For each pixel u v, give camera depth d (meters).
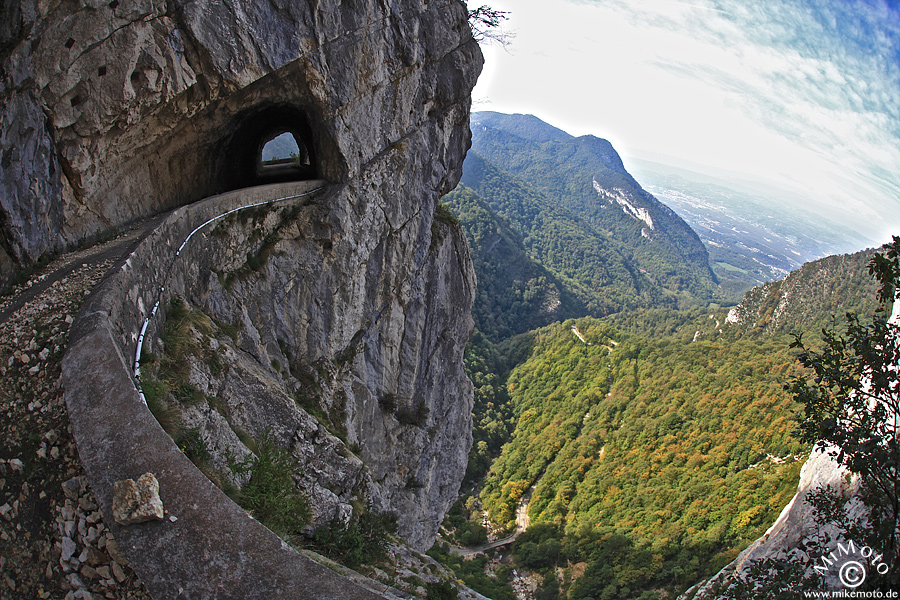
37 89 8.62
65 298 7.15
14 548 4.67
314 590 4.40
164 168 13.51
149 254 9.09
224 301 13.19
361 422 20.53
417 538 26.22
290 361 17.17
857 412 7.05
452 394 27.53
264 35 13.24
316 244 17.47
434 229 24.36
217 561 4.40
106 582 4.52
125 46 10.03
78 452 4.96
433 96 20.83
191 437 7.78
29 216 8.55
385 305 21.66
